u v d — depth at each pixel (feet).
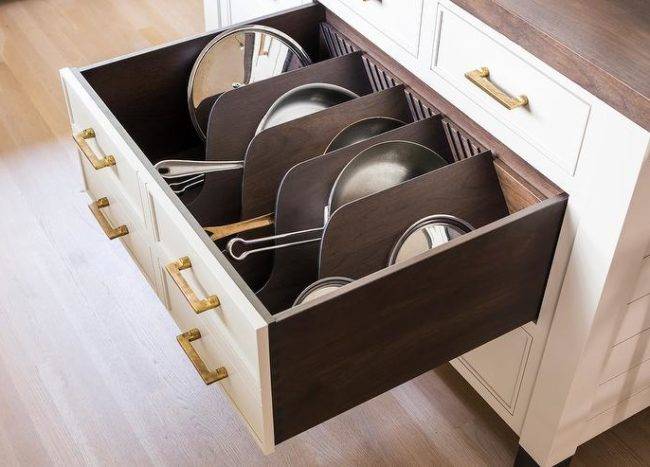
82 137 3.94
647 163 3.08
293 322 2.91
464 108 3.84
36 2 8.52
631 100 2.96
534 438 4.31
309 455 4.67
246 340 2.99
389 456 4.66
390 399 4.94
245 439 4.74
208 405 4.91
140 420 4.83
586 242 3.46
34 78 7.46
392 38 4.11
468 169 3.72
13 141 6.77
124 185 3.83
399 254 3.72
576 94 3.21
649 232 3.40
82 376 5.05
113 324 5.37
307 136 4.06
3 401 4.90
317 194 3.87
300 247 3.99
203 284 3.28
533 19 3.30
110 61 4.21
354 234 3.57
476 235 3.23
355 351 3.19
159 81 4.41
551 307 3.80
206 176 4.35
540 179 3.65
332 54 4.76
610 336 3.80
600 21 3.31
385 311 3.15
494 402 4.53
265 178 4.08
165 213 3.37
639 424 4.84
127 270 5.73
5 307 5.44
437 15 3.75
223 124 4.24
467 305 3.47
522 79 3.45
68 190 6.33
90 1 8.53
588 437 4.42
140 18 8.28
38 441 4.71
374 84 4.50
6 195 6.27
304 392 3.18
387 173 3.90
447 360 3.64
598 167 3.25
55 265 5.74
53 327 5.33
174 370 5.10
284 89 4.31
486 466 4.63
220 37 4.41
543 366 4.01
